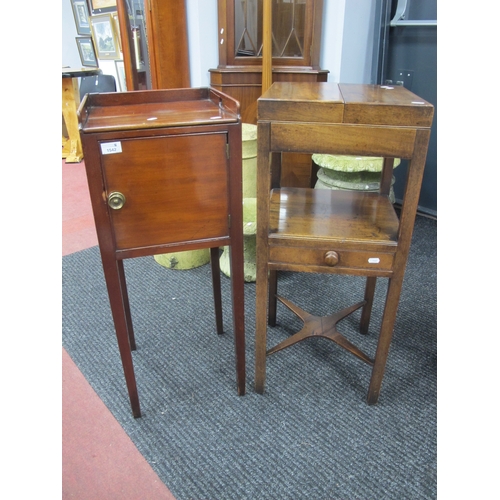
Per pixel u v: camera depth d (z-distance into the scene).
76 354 1.55
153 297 1.87
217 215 1.07
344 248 1.08
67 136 4.09
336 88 1.13
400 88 1.16
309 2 2.10
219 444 1.20
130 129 0.93
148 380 1.43
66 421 1.28
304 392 1.37
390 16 2.30
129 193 0.99
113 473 1.13
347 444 1.20
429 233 2.40
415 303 1.81
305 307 1.78
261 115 0.96
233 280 1.17
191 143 0.98
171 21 2.17
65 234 2.49
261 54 2.23
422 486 1.08
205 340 1.61
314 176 2.47
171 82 2.30
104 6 3.64
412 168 0.97
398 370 1.46
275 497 1.06
